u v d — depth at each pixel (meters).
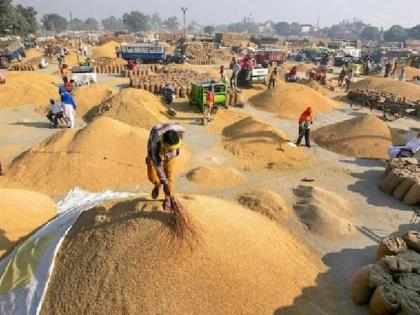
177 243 5.53
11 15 60.91
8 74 25.42
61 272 5.73
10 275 6.05
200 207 6.52
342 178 11.37
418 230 8.64
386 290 5.62
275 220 8.52
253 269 5.82
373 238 8.27
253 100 20.94
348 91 24.67
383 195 10.38
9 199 8.10
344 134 14.03
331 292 6.38
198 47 42.44
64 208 8.98
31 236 7.05
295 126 16.66
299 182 10.95
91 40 68.19
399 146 12.47
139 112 15.37
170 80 22.09
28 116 17.00
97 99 18.84
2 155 12.29
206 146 13.59
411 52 52.94
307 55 47.62
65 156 10.53
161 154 4.97
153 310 4.94
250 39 66.75
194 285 5.23
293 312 5.53
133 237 5.68
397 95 21.91
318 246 7.80
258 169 11.76
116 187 10.20
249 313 5.25
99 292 5.19
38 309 5.30
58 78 27.06
